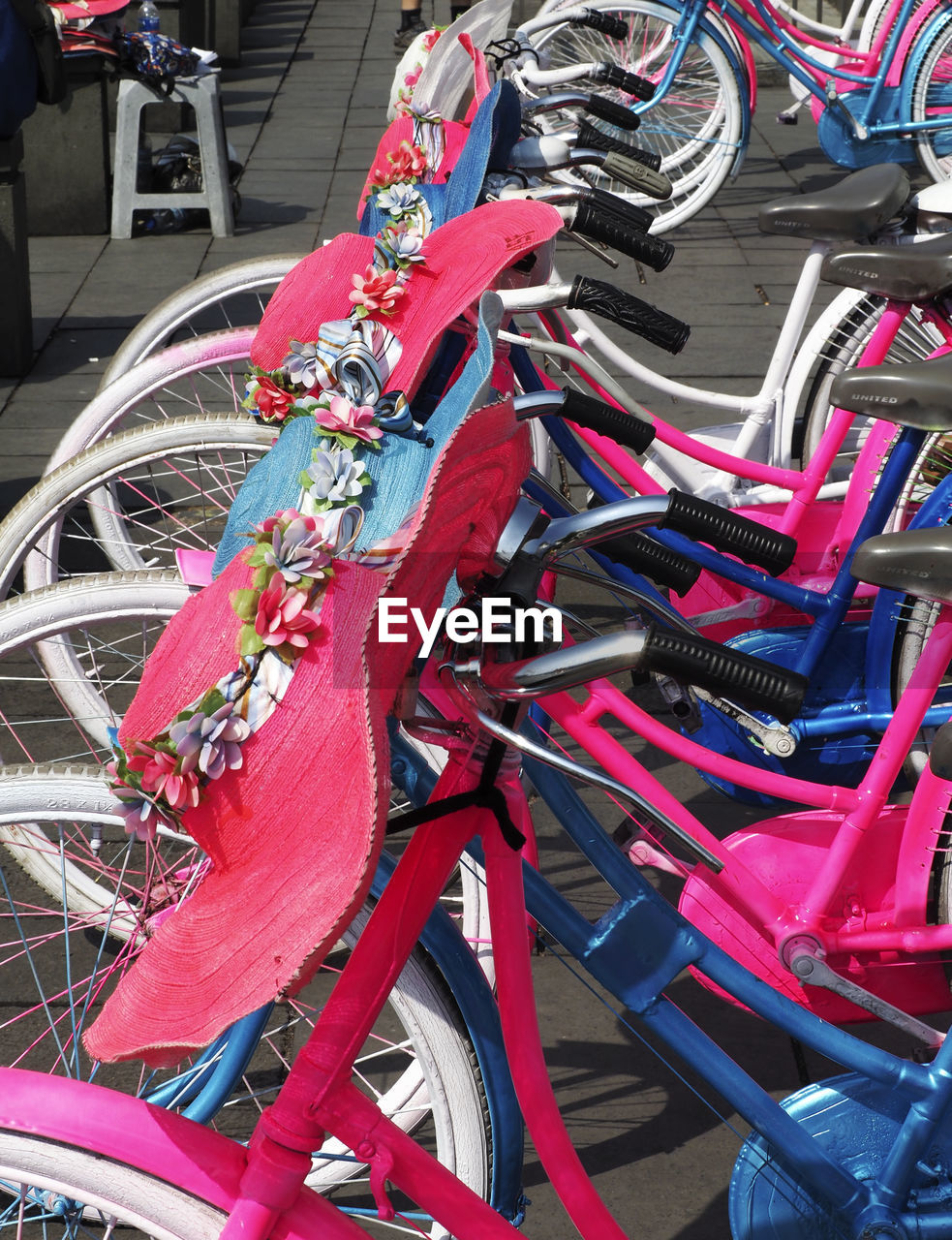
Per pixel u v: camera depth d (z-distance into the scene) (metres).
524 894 1.30
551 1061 2.13
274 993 0.89
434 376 1.51
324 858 0.90
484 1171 1.55
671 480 2.91
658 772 2.88
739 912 1.90
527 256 1.64
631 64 6.20
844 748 2.42
